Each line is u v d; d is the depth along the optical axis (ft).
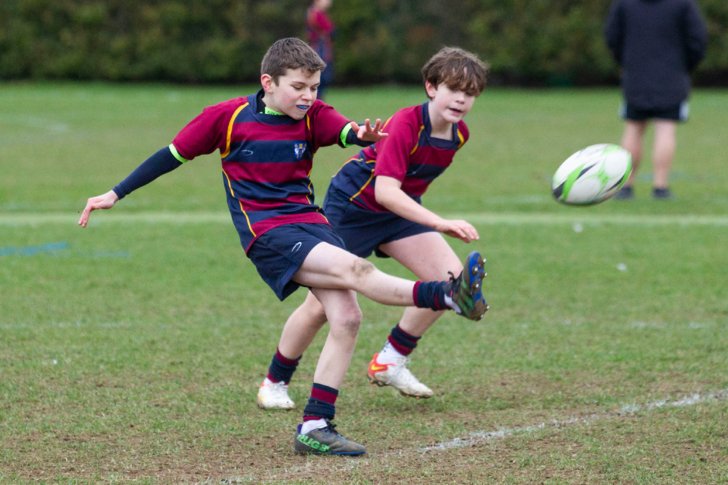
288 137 53.88
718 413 58.03
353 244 62.95
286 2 337.72
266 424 57.21
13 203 135.85
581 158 56.65
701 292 90.43
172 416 58.34
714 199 140.87
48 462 50.65
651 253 107.04
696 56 138.51
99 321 80.28
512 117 256.73
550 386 64.39
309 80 52.60
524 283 94.27
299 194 54.70
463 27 340.59
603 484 47.14
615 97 312.71
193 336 76.23
